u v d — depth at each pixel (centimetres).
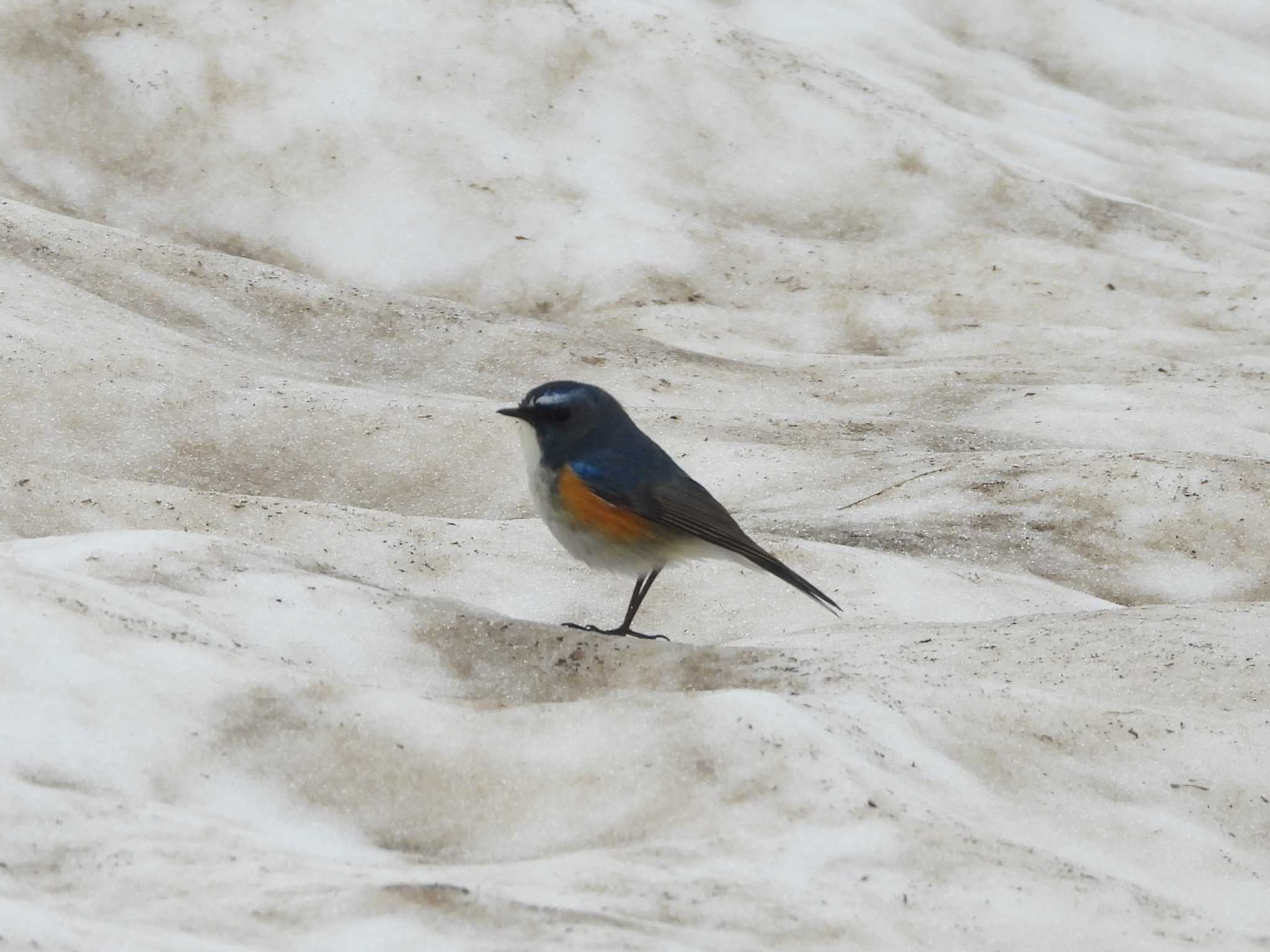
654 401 2027
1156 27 3909
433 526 1352
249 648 804
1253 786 808
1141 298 2694
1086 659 1037
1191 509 1562
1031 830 733
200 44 3016
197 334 2106
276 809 661
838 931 564
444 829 662
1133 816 768
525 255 2802
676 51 3181
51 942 479
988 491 1606
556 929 524
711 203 2952
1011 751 802
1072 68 3788
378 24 3109
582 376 2095
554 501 926
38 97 2919
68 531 1311
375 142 2941
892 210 2969
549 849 645
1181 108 3675
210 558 952
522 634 920
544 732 703
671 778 670
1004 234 2909
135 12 3050
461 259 2808
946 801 715
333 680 732
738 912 566
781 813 648
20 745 637
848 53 3625
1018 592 1327
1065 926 599
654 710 710
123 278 2197
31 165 2836
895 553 1470
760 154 3055
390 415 1739
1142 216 3020
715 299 2727
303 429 1714
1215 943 611
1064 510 1568
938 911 590
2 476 1362
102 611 752
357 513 1376
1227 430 1981
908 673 895
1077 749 819
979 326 2619
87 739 655
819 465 1714
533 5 3212
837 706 786
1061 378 2222
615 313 2645
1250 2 4012
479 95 3044
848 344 2605
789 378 2217
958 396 2145
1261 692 984
